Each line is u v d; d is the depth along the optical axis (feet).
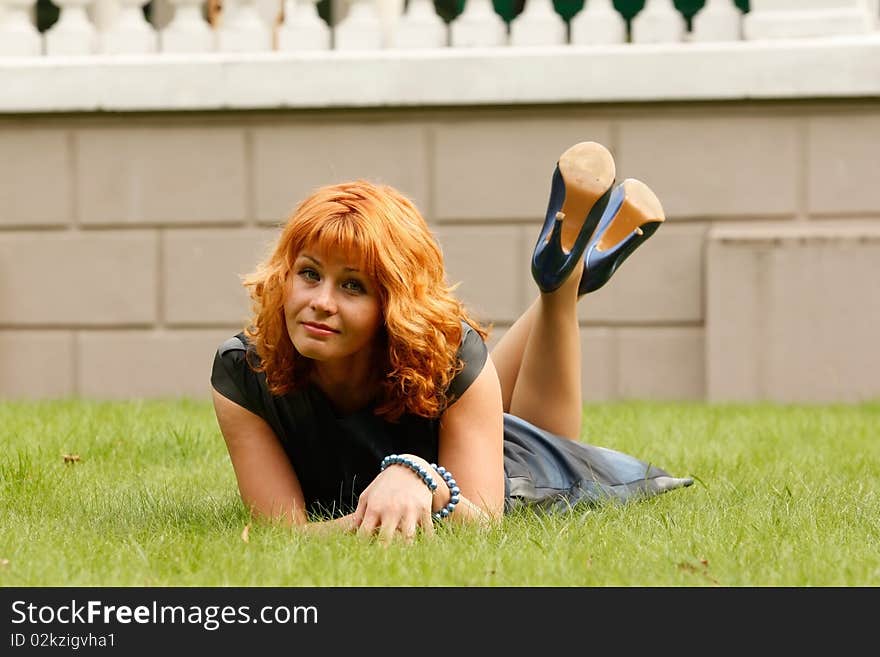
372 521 21.68
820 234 57.93
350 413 23.70
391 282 21.59
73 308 62.80
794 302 58.29
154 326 62.39
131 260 62.44
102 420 40.50
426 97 59.72
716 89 58.29
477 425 23.35
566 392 27.53
